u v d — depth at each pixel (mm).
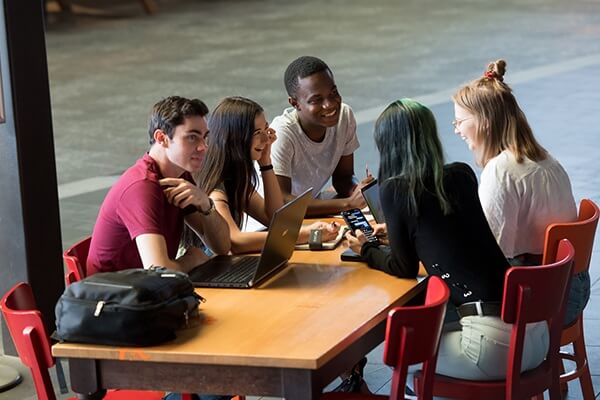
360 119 12750
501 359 4457
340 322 4113
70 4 22672
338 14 21969
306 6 23156
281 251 4785
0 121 6258
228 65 16906
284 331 4016
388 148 4555
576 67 15664
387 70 16000
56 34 20531
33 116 6328
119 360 3920
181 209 4996
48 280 6512
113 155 11758
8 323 4105
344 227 5477
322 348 3828
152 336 3867
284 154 6059
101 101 14625
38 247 6438
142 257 4637
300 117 6090
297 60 5992
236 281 4609
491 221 5145
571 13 21047
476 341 4449
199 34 20078
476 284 4480
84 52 18547
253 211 5691
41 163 6406
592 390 5312
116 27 21125
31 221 6383
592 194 9562
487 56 16844
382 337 4383
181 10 23156
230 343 3898
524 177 5113
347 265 4918
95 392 3980
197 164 4809
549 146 11250
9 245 6430
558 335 4625
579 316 5133
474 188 4586
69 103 14531
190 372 3883
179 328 3988
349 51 17781
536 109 12977
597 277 7543
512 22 20188
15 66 6180
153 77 16156
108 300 3877
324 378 3879
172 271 4102
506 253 5172
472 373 4484
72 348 3918
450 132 11914
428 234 4488
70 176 10875
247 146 5332
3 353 6590
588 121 12336
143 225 4668
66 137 12609
